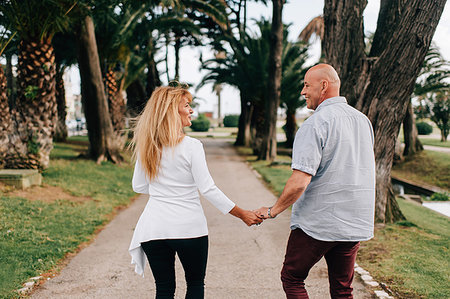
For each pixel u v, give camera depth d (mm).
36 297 3395
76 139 23625
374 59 5512
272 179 12250
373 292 3473
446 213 10328
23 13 8625
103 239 5543
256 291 3648
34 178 8055
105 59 15766
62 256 4551
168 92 2340
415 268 3994
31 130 9117
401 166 23422
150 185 2363
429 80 23422
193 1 18672
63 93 20500
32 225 5562
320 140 2139
